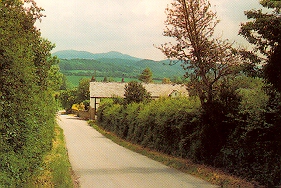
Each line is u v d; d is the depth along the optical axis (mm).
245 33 10359
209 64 13516
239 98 12359
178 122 16219
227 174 11453
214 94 13211
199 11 14008
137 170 13617
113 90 60281
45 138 12844
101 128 40469
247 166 10727
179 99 18266
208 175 11656
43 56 12531
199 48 13742
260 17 10008
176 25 14258
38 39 12273
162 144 18875
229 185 10125
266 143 9898
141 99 30375
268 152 9805
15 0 8477
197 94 14242
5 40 6387
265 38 9852
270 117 10047
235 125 11922
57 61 19625
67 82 142125
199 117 13602
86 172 13133
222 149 12039
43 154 11828
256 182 10008
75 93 88312
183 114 15648
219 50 13242
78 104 83562
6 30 6520
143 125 22281
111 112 34656
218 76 13203
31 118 8336
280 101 9547
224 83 12758
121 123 29625
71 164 15289
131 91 30734
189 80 14281
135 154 19344
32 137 8617
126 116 27547
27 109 7836
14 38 6906
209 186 10352
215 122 12531
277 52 9266
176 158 16047
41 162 10406
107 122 37594
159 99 22328
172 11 14250
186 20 14109
